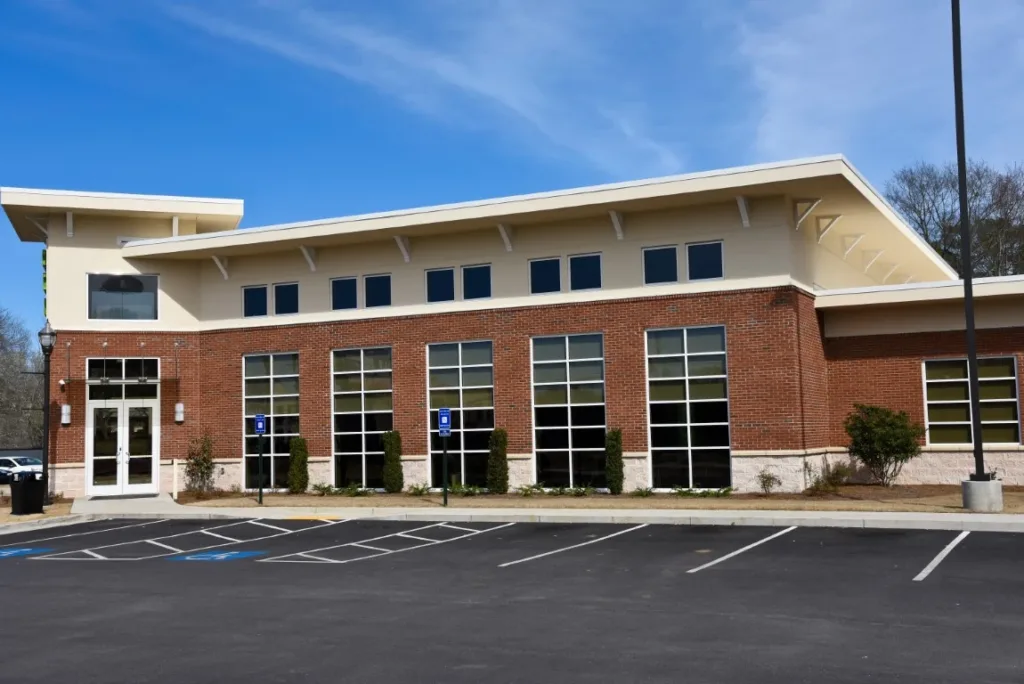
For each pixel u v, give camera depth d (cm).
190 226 3139
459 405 2738
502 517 2152
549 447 2628
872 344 2616
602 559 1571
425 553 1705
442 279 2794
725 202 2481
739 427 2433
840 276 2977
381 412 2830
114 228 3033
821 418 2573
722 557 1547
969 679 812
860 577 1329
